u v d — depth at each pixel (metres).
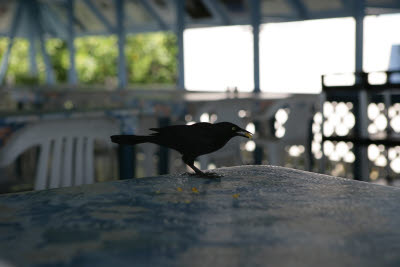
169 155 4.15
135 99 3.99
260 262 0.56
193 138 1.14
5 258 0.58
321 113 4.48
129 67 17.47
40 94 5.43
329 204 0.87
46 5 11.10
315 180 1.11
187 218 0.78
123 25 9.87
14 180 2.80
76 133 1.96
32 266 0.56
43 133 1.85
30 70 11.99
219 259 0.57
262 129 5.14
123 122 2.48
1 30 11.16
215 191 0.99
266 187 1.03
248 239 0.66
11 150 1.77
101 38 17.52
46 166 1.89
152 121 3.88
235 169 1.27
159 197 0.94
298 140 4.61
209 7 8.45
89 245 0.63
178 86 8.94
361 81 4.15
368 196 0.93
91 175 2.01
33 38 11.81
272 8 7.55
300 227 0.72
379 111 4.37
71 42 11.15
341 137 4.32
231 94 5.22
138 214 0.80
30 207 0.86
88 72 17.48
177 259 0.58
